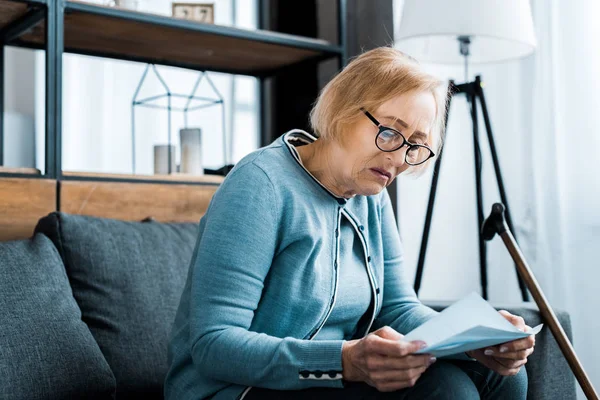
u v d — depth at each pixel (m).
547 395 1.73
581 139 2.52
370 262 1.54
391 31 2.90
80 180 2.10
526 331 1.35
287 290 1.37
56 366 1.51
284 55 2.68
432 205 2.49
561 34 2.55
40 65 2.74
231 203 1.32
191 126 2.99
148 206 2.21
